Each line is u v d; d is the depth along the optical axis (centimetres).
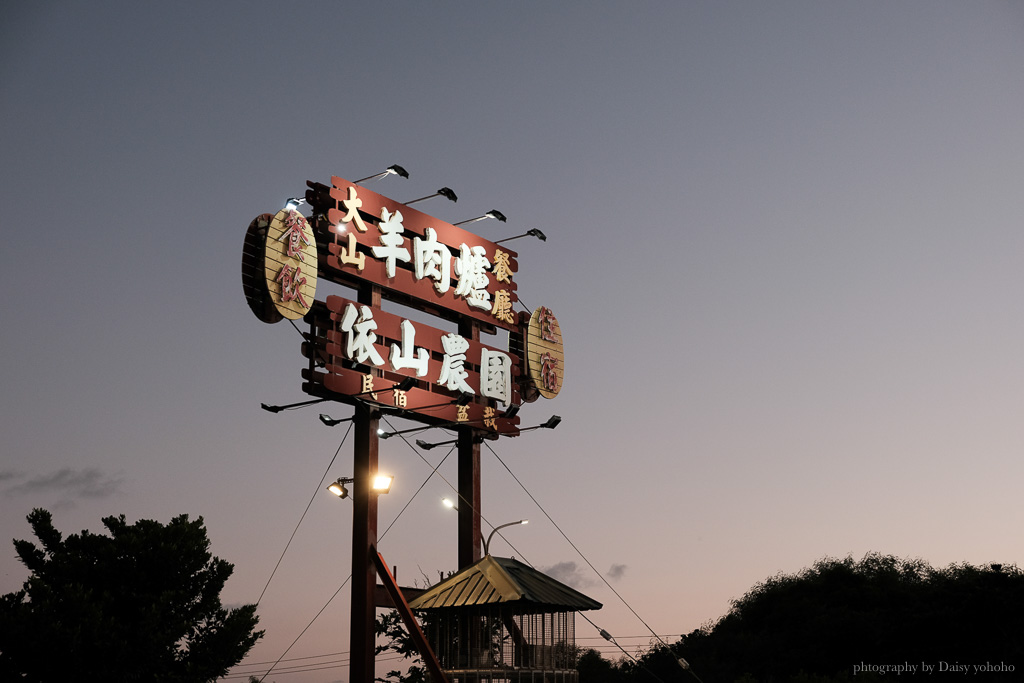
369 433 2788
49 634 2770
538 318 3475
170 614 3003
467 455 3173
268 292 2591
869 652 5709
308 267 2691
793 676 5450
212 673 3016
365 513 2719
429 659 2539
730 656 6072
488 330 3328
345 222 2873
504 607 2580
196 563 3138
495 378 3231
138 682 2936
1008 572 5691
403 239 3039
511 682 2583
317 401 2738
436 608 2627
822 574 6950
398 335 2931
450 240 3206
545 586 2689
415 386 2945
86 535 3127
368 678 2603
